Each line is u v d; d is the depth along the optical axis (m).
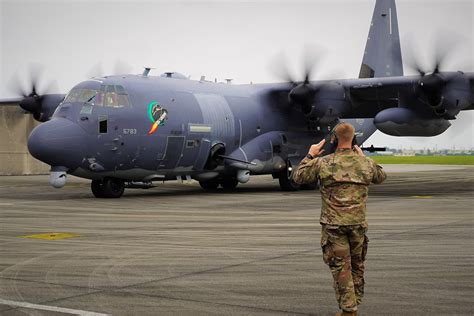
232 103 24.08
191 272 8.53
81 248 10.52
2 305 6.81
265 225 13.54
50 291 7.45
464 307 6.69
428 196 21.73
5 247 10.64
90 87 20.22
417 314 6.44
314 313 6.53
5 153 40.03
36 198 20.95
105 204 18.66
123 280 8.05
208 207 17.72
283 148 25.48
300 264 9.07
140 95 20.97
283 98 25.62
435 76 22.34
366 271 8.52
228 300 7.05
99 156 19.88
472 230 12.52
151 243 11.05
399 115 23.84
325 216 6.07
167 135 21.38
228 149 23.70
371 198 20.80
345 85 24.64
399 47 32.53
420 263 9.07
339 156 6.11
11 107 40.12
